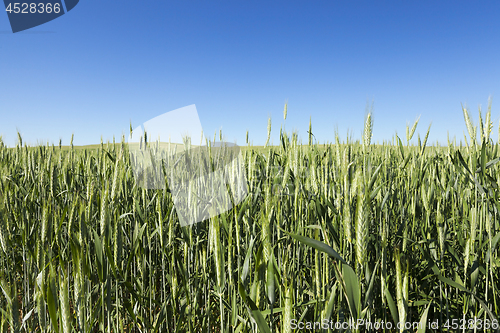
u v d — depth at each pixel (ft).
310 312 7.90
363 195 5.26
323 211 7.43
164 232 8.40
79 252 5.88
